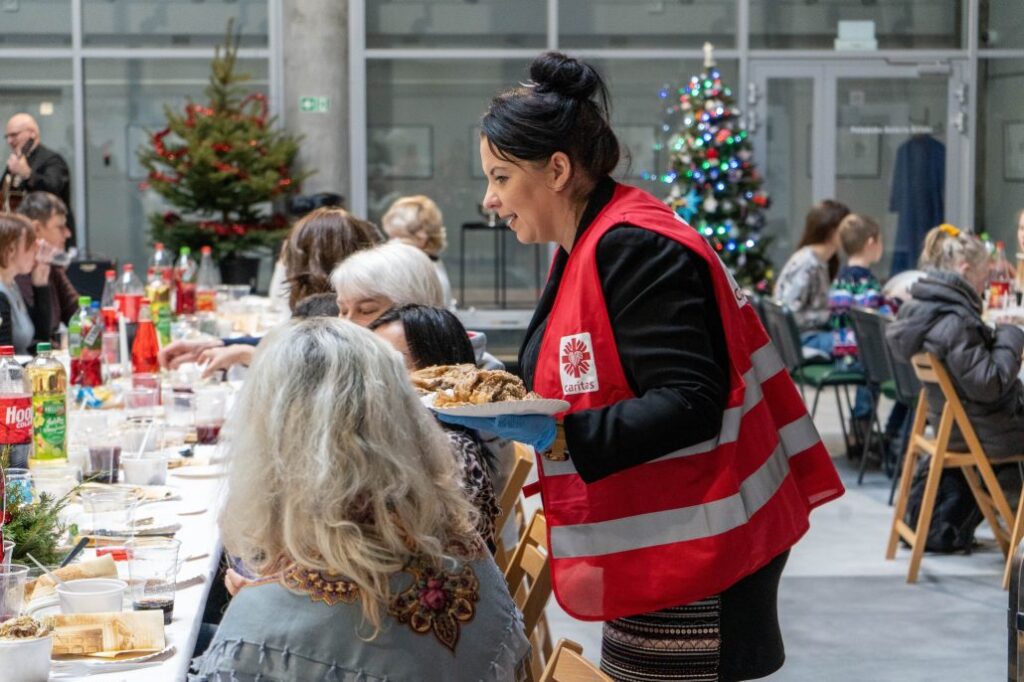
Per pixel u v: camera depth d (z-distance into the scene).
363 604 1.58
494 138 2.10
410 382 1.70
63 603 1.95
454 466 1.73
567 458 2.03
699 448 2.02
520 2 10.80
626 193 2.13
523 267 10.82
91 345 4.44
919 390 5.86
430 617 1.62
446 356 2.71
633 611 2.03
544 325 2.19
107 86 10.73
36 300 5.98
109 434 3.13
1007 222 10.89
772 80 10.83
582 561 2.04
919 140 10.87
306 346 1.63
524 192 2.12
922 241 10.89
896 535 5.35
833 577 5.14
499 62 10.84
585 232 2.10
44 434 3.19
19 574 1.87
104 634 1.88
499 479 2.84
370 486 1.60
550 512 2.05
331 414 1.58
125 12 10.69
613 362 2.03
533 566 2.65
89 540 2.41
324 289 4.25
